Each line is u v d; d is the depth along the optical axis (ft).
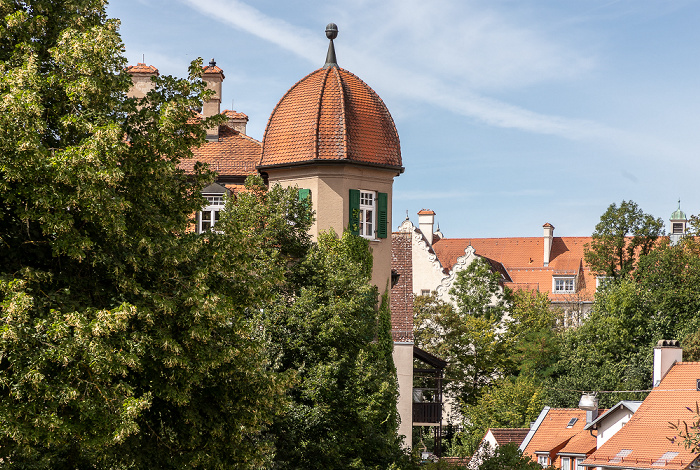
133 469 66.03
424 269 322.75
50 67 66.13
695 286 259.80
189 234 70.49
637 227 298.35
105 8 70.08
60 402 56.03
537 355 260.42
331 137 124.47
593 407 155.74
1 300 57.98
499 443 211.20
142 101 72.54
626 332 254.68
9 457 62.34
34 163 56.85
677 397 184.14
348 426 97.55
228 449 70.90
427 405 166.09
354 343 100.53
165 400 68.39
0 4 64.80
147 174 67.00
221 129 135.03
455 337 251.80
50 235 63.10
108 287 65.21
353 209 124.67
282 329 96.53
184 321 64.39
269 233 102.68
